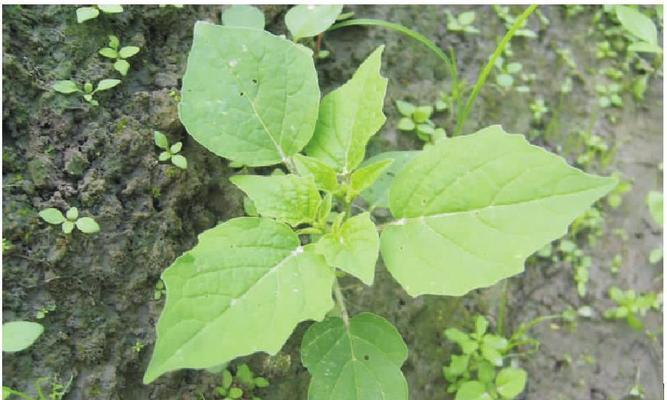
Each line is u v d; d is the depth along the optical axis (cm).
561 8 47
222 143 29
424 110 39
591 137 45
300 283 27
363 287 36
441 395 37
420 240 28
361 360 30
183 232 33
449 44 43
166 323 25
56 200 30
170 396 31
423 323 37
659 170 46
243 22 34
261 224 28
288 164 30
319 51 38
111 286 31
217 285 26
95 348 30
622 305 42
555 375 40
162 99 32
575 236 44
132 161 31
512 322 40
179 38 35
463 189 28
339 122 30
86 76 32
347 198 30
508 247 26
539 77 45
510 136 27
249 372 32
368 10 40
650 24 33
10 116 30
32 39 31
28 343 27
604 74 47
